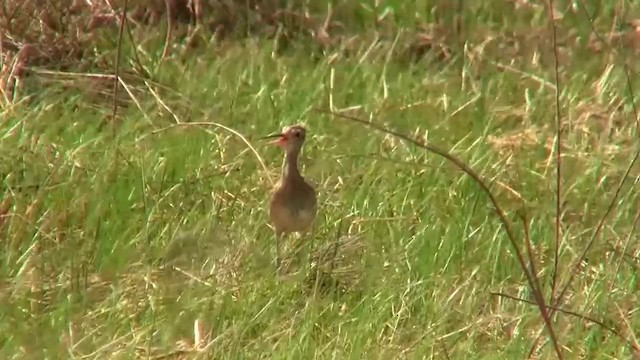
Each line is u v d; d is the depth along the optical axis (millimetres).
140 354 9633
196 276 10703
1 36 15273
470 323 10117
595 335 9992
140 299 10336
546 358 9711
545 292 10555
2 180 12164
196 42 16859
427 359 9500
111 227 11297
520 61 16375
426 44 16859
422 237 11258
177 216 11633
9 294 10367
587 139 13867
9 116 13539
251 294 10328
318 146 13414
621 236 11641
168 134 13336
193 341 9883
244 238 11234
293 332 9781
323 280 10750
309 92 15070
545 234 11508
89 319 10047
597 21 17094
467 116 14547
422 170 12562
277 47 16766
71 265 10609
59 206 11648
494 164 12984
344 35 17203
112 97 14625
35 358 9445
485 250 11344
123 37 16234
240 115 14305
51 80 14688
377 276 10727
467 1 17562
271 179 12055
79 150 12758
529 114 14531
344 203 12023
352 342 9609
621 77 15195
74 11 16125
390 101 14773
